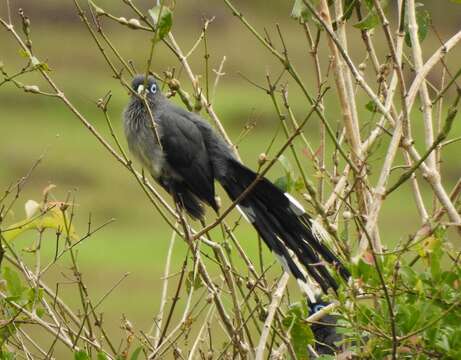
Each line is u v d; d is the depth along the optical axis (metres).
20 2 52.88
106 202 38.47
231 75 46.88
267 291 9.47
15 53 49.19
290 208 10.05
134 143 11.29
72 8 52.78
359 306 8.42
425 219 9.21
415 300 8.48
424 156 8.52
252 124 13.68
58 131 43.97
